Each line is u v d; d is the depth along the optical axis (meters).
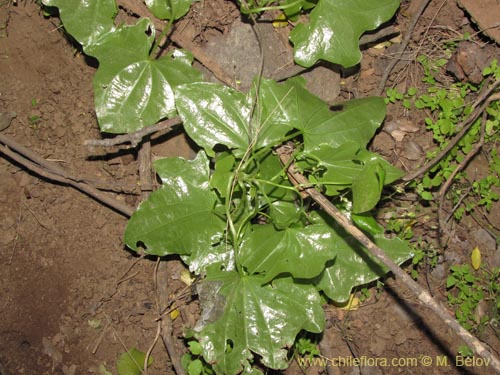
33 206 0.50
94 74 0.50
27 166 0.48
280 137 0.46
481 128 0.51
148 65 0.47
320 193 0.45
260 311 0.46
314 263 0.44
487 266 0.53
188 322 0.51
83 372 0.50
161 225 0.46
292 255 0.45
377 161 0.40
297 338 0.51
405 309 0.53
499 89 0.51
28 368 0.50
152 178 0.50
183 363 0.50
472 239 0.54
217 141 0.46
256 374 0.47
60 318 0.50
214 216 0.46
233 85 0.50
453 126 0.51
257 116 0.46
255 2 0.49
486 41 0.52
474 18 0.52
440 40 0.53
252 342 0.46
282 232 0.45
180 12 0.48
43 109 0.50
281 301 0.46
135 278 0.51
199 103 0.46
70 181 0.49
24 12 0.49
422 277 0.53
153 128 0.46
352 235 0.47
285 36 0.51
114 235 0.51
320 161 0.45
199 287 0.45
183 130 0.51
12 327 0.50
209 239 0.46
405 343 0.53
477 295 0.52
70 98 0.50
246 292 0.46
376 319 0.53
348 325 0.53
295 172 0.46
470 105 0.52
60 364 0.50
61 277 0.50
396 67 0.53
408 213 0.52
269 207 0.47
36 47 0.50
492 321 0.53
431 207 0.53
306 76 0.51
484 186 0.52
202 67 0.50
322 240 0.45
